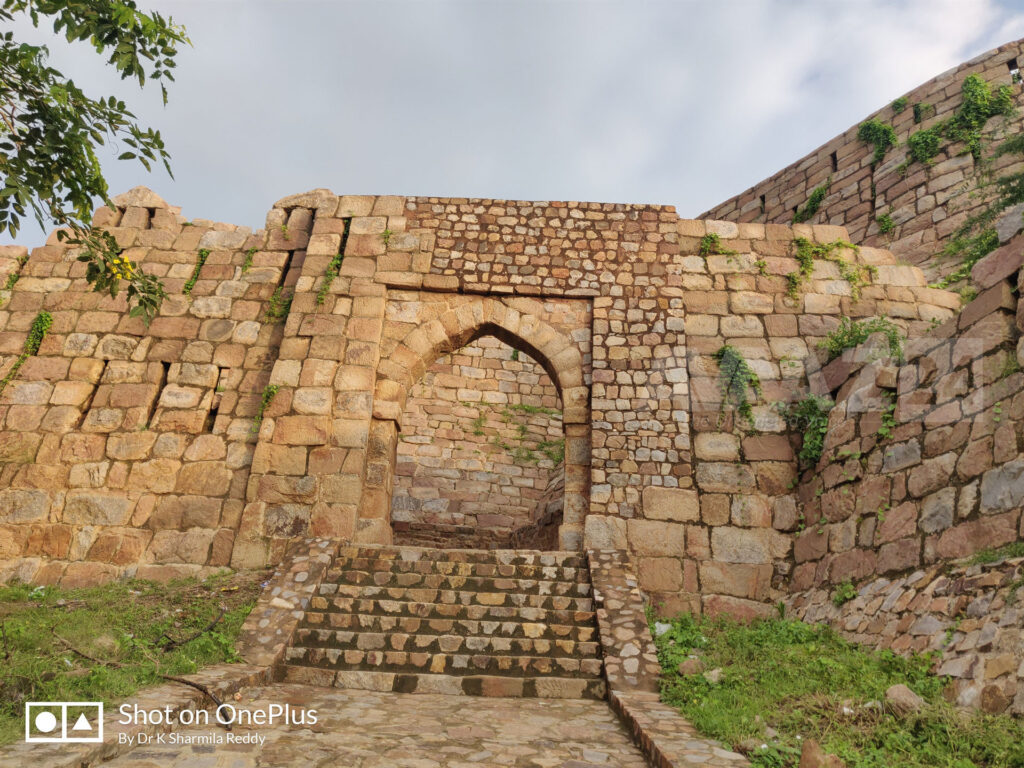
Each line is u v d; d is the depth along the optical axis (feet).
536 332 32.42
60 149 15.53
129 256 34.40
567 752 14.16
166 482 29.55
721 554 27.81
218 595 24.17
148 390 31.32
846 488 25.00
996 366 19.42
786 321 32.12
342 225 34.19
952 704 14.65
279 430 29.78
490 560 26.03
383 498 29.71
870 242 46.91
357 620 21.38
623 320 32.14
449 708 17.22
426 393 49.29
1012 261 19.75
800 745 13.21
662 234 33.99
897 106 48.21
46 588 26.50
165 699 14.52
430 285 32.78
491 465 47.85
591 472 29.37
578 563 25.98
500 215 34.35
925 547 20.20
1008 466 17.98
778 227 34.27
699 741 13.78
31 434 30.35
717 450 29.55
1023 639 14.16
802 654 19.84
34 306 32.94
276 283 33.78
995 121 43.96
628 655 20.03
